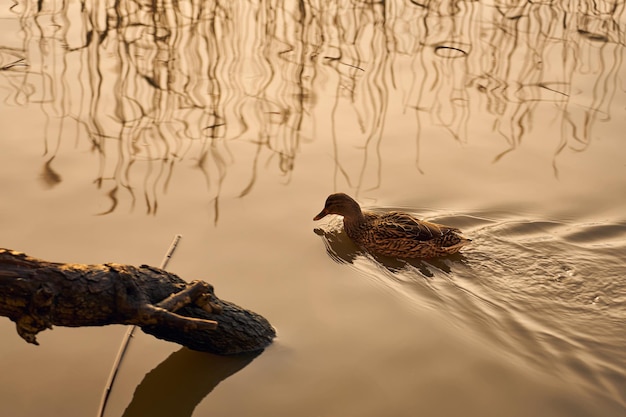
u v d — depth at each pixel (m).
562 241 8.61
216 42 13.00
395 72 12.06
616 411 6.25
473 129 10.66
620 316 7.45
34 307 5.43
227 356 6.78
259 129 10.52
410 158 10.05
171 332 6.34
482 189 9.53
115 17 13.88
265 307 7.40
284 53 12.64
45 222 8.39
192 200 8.98
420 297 7.79
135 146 10.02
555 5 14.73
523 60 12.48
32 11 13.97
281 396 6.41
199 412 6.25
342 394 6.43
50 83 11.45
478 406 6.31
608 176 9.71
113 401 6.28
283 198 9.16
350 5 14.62
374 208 9.20
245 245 8.28
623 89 11.59
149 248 8.08
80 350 6.80
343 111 11.00
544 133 10.61
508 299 7.76
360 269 8.34
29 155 9.68
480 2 14.86
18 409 6.12
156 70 12.01
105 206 8.75
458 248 8.44
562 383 6.55
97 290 5.64
